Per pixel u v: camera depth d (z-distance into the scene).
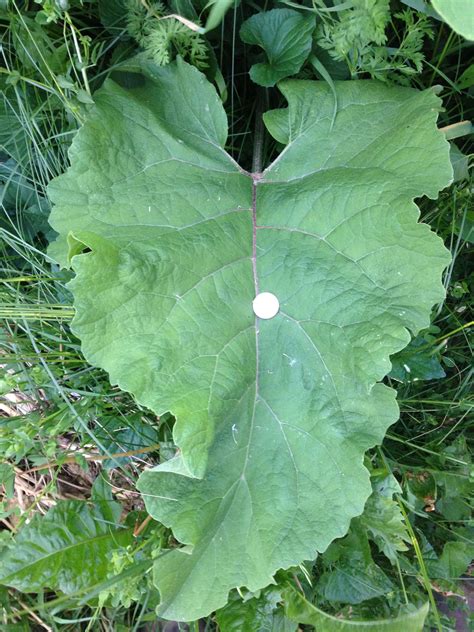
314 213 0.50
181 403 0.44
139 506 0.65
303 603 0.57
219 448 0.47
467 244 0.66
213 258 0.49
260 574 0.48
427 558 0.63
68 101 0.53
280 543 0.48
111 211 0.48
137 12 0.51
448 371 0.69
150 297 0.46
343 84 0.54
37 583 0.52
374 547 0.65
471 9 0.32
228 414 0.46
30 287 0.62
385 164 0.48
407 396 0.67
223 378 0.46
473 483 0.62
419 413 0.67
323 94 0.54
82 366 0.59
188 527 0.47
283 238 0.50
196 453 0.44
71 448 0.64
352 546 0.59
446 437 0.66
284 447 0.47
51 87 0.53
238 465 0.47
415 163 0.47
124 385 0.44
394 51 0.52
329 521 0.47
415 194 0.46
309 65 0.58
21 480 0.65
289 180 0.52
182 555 0.48
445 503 0.64
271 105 0.65
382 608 0.61
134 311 0.45
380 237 0.47
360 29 0.48
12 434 0.51
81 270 0.44
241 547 0.48
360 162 0.50
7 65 0.54
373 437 0.47
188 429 0.44
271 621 0.58
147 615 0.58
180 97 0.54
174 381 0.45
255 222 0.51
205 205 0.51
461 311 0.66
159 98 0.53
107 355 0.44
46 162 0.58
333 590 0.60
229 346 0.47
